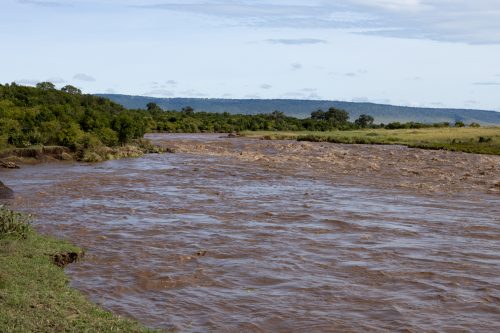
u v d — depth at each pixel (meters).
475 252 18.88
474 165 50.41
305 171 43.88
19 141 48.94
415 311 13.13
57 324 10.25
